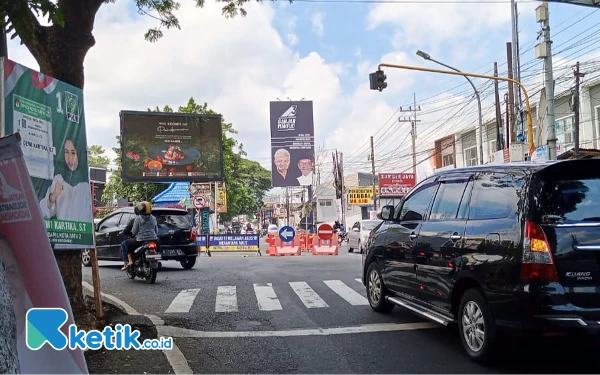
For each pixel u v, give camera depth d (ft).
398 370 17.29
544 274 15.30
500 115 85.25
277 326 23.73
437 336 21.42
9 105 16.47
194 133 89.04
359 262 54.80
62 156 19.45
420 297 21.57
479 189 18.93
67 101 19.90
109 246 48.26
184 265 48.98
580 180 16.44
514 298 15.83
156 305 28.78
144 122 86.79
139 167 86.12
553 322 15.03
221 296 31.65
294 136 129.18
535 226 15.75
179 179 87.97
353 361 18.35
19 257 9.94
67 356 10.04
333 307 27.81
